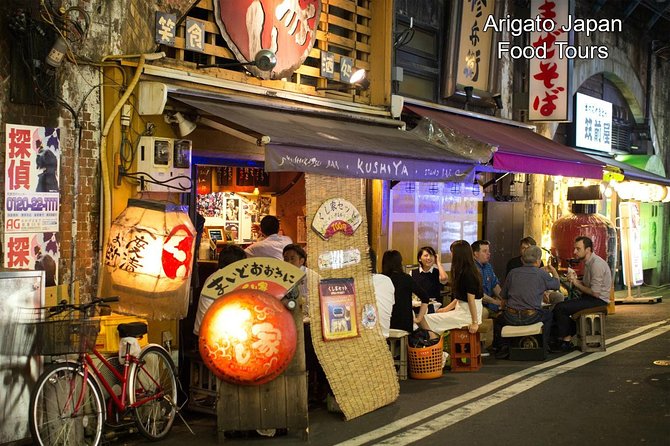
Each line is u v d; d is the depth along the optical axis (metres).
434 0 15.08
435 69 15.19
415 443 7.45
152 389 7.74
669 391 9.62
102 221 8.46
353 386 8.60
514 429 7.93
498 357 11.99
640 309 18.19
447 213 15.48
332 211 9.10
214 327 7.52
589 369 11.01
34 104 7.81
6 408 6.79
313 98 11.26
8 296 6.83
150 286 7.70
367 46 12.95
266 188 13.27
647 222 24.72
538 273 11.94
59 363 6.86
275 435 7.84
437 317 10.80
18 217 7.69
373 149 9.55
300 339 7.75
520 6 17.80
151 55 8.58
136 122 8.72
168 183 8.95
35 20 7.77
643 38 24.27
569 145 20.42
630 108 24.45
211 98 9.37
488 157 12.52
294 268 7.89
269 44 10.62
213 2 9.84
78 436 6.98
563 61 17.06
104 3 8.48
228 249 8.78
